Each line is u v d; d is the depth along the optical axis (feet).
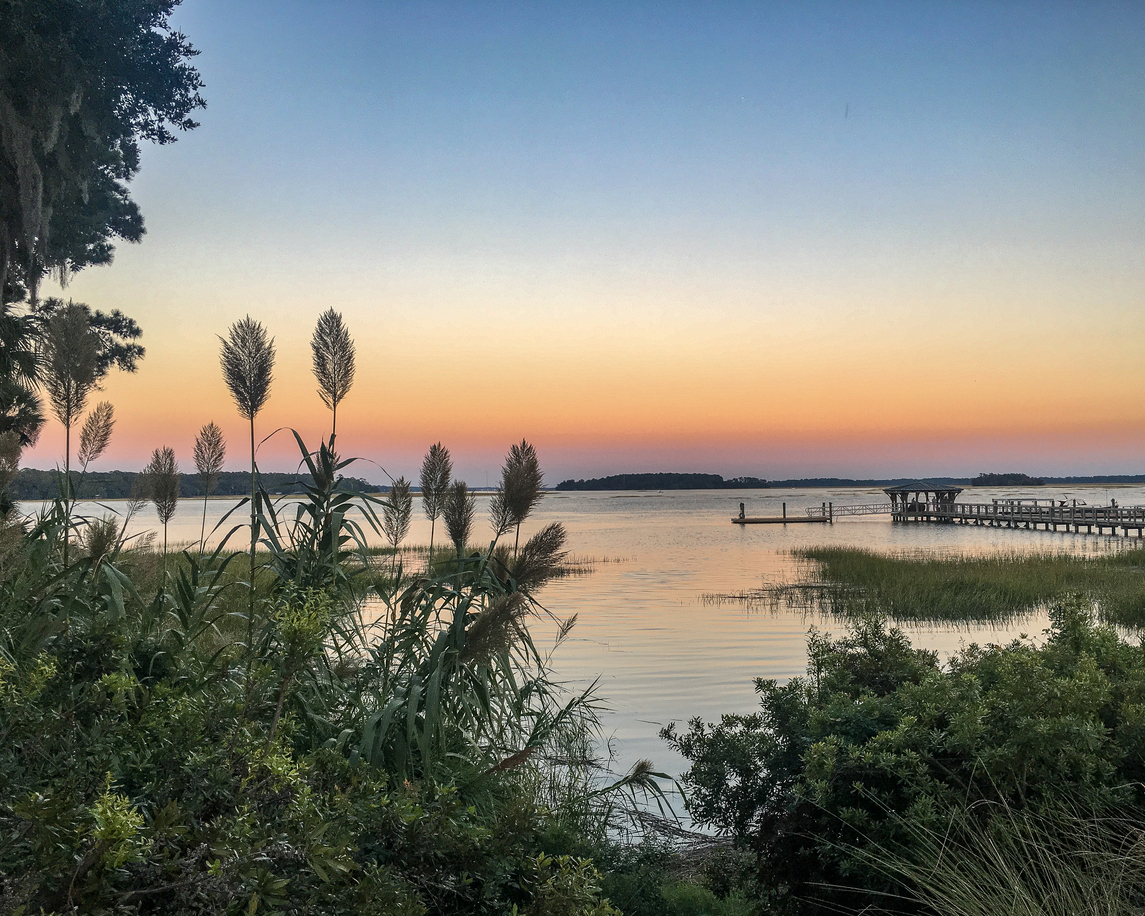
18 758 6.81
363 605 13.67
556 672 35.22
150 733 7.63
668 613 57.88
